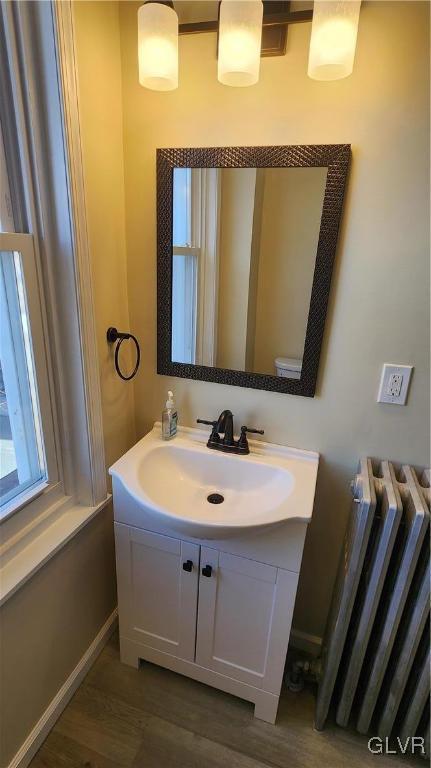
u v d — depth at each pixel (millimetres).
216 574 1260
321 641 1589
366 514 1082
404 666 1173
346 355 1254
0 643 1078
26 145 1024
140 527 1302
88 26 1062
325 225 1149
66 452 1329
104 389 1370
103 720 1372
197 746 1314
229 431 1377
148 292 1417
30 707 1244
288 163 1142
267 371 1340
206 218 1264
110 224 1286
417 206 1087
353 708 1383
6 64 964
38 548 1189
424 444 1270
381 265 1152
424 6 964
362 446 1330
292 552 1148
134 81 1222
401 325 1184
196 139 1218
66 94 1005
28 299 1098
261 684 1352
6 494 1138
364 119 1066
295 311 1253
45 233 1107
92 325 1234
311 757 1300
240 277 1282
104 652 1601
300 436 1384
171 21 1011
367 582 1175
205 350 1394
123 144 1286
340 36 901
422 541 1046
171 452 1409
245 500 1317
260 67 1106
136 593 1417
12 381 1114
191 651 1422
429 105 1018
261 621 1271
